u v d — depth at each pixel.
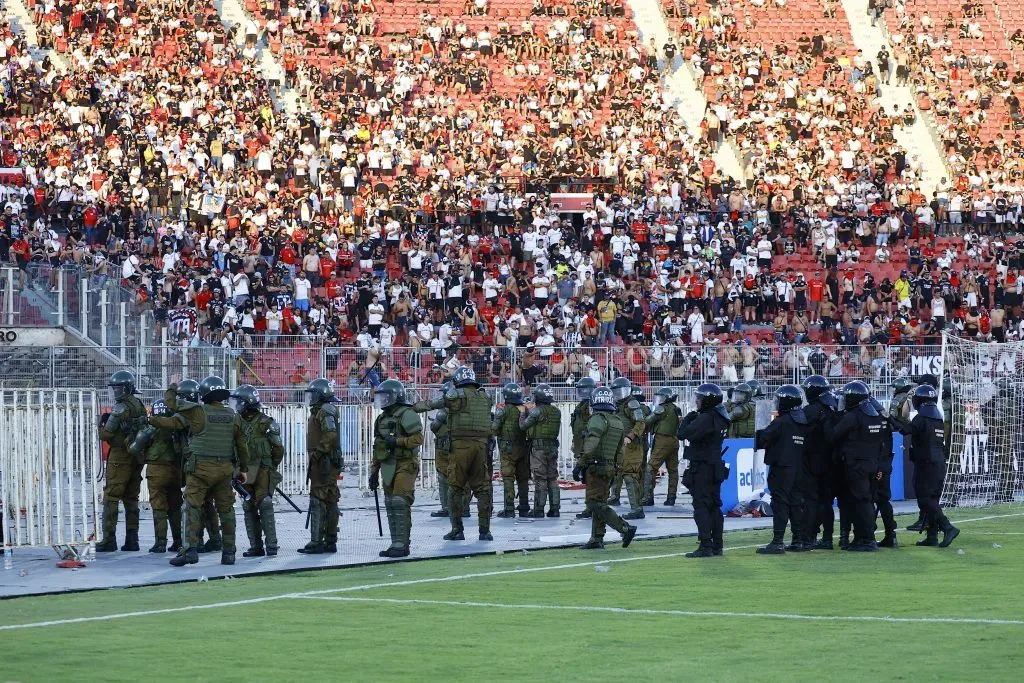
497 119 80.88
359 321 62.84
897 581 22.58
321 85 80.25
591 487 27.39
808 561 25.27
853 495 26.75
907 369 52.75
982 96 90.69
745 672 15.33
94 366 46.62
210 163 72.12
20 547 24.77
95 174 66.56
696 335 66.19
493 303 66.38
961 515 34.41
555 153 79.62
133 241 62.41
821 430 26.83
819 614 19.28
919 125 89.31
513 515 34.78
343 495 41.78
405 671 15.56
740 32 93.00
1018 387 37.53
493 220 71.25
